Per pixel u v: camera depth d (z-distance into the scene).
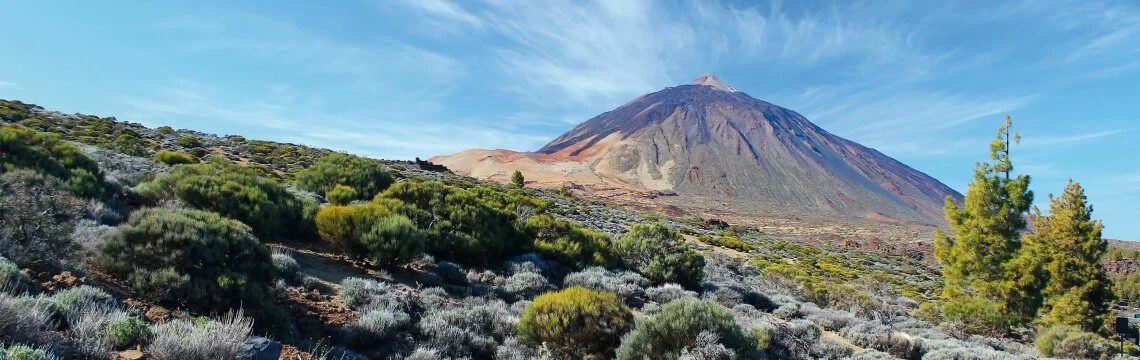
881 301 22.36
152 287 6.47
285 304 7.88
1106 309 22.00
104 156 20.12
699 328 7.68
